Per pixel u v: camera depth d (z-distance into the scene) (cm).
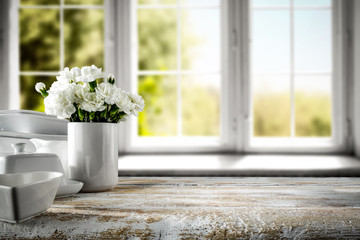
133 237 50
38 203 53
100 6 160
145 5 164
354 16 151
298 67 162
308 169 117
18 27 161
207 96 165
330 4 158
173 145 162
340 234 50
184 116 168
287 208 60
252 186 85
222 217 54
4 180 57
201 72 164
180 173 117
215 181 94
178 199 68
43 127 92
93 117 74
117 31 160
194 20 164
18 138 88
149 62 168
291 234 50
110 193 75
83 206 62
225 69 160
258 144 161
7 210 49
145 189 81
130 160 142
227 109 160
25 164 65
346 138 156
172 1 166
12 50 158
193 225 51
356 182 92
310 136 163
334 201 66
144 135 171
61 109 69
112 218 54
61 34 162
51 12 162
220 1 160
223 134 161
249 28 158
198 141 164
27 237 49
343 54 155
